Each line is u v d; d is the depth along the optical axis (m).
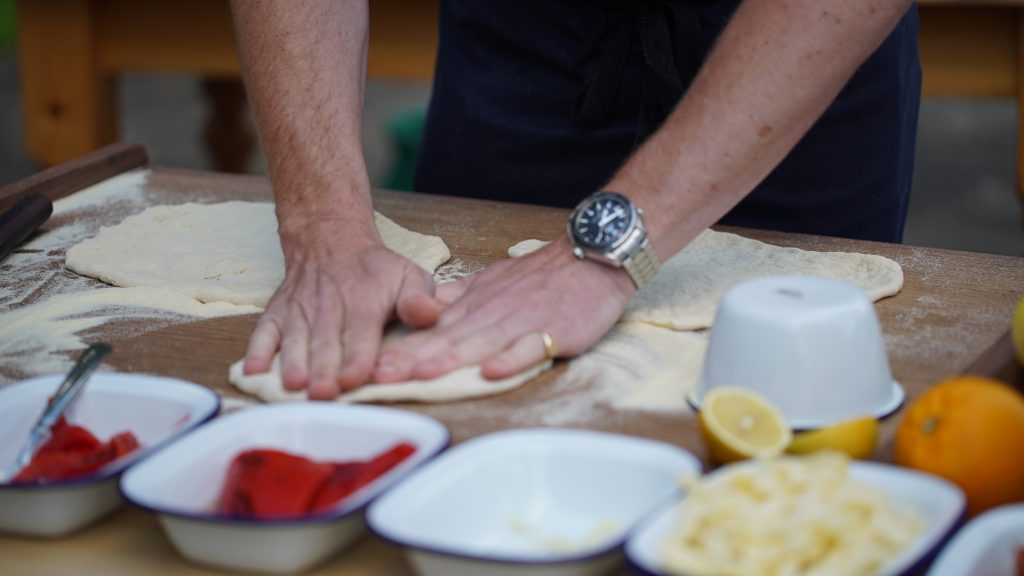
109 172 2.15
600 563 0.90
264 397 1.26
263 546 0.95
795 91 1.33
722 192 1.38
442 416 1.23
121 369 1.36
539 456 1.02
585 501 1.01
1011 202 5.20
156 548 1.02
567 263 1.39
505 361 1.27
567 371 1.33
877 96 1.87
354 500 0.96
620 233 1.35
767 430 1.04
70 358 1.40
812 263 1.62
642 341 1.40
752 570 0.81
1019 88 2.64
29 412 1.18
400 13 2.88
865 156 1.90
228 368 1.36
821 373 1.14
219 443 1.06
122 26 2.98
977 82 2.66
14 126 5.96
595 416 1.22
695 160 1.37
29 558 1.01
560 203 2.01
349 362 1.27
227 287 1.59
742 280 1.56
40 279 1.68
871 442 1.05
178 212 1.93
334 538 0.98
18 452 1.16
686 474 0.94
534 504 1.02
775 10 1.33
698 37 1.79
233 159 3.73
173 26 2.96
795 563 0.82
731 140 1.36
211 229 1.86
